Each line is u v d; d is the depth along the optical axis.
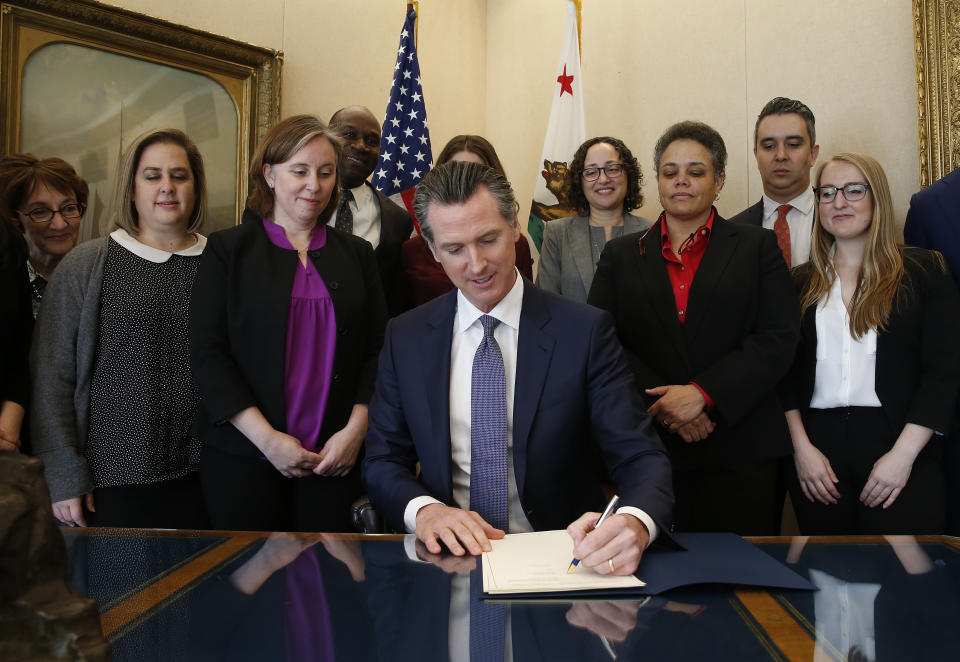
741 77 3.85
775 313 2.20
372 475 1.62
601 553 1.12
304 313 2.10
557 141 4.16
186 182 2.35
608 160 3.16
